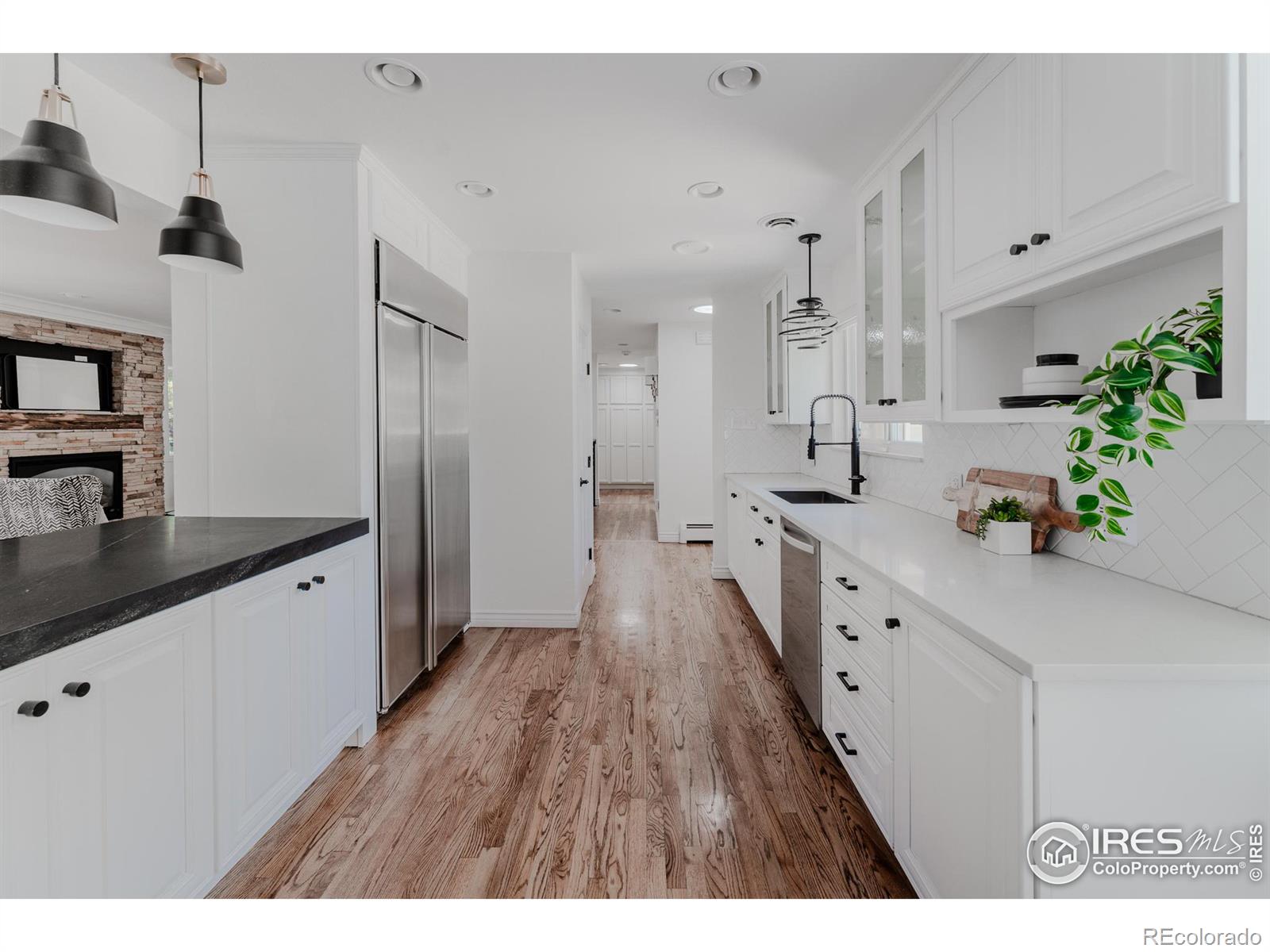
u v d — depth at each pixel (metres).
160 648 1.37
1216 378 1.05
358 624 2.29
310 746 1.97
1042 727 1.03
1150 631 1.15
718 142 2.26
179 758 1.42
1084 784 1.03
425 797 1.99
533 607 3.76
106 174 1.93
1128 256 1.18
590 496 4.91
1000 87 1.56
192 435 2.35
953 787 1.29
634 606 4.23
